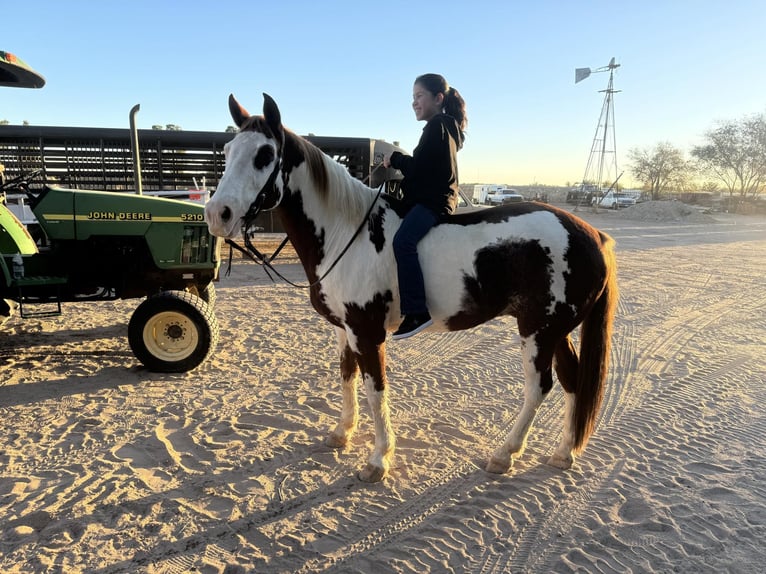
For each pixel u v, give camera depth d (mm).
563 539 2697
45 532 2643
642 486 3193
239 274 10836
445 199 3035
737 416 4234
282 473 3266
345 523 2797
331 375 5023
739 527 2789
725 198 47469
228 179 2607
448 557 2549
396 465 3408
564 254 2990
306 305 8102
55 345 5785
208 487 3080
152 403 4277
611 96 47406
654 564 2514
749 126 45094
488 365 5473
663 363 5590
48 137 11414
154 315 4836
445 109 3172
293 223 3070
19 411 4062
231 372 5074
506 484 3211
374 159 12312
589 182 51469
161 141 11922
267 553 2545
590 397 3176
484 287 3004
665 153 51094
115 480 3119
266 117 2713
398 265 2920
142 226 5125
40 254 5062
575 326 3139
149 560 2469
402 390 4730
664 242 19125
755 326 7207
